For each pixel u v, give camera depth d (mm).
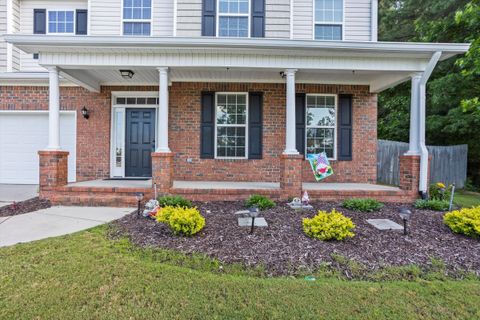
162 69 5879
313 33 7742
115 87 7777
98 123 7793
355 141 7836
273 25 7598
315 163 6641
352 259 3172
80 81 6762
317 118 7945
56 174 5801
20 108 7965
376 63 6000
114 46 5551
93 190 5836
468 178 11469
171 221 3697
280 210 5059
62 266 2896
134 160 7980
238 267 2988
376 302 2422
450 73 10773
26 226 4277
